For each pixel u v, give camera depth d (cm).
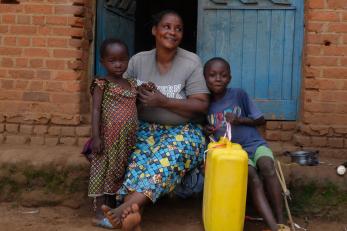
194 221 288
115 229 273
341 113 319
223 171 246
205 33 349
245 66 347
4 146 329
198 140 278
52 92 333
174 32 275
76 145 332
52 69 332
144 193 256
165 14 277
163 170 261
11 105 335
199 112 281
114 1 385
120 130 265
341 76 318
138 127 279
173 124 282
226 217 247
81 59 335
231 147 257
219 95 286
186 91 285
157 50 284
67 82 331
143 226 279
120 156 267
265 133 345
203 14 348
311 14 319
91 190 271
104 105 269
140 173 262
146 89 271
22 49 333
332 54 318
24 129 335
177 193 292
